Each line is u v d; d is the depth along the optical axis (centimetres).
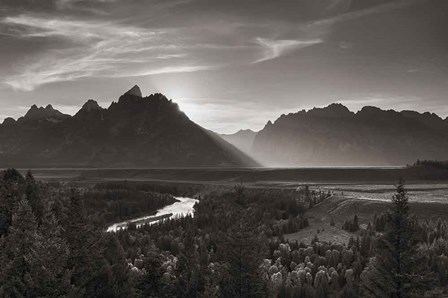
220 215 13175
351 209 14638
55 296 3994
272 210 14550
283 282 6762
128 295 5444
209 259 7438
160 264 4891
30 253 4166
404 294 3747
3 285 4066
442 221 12588
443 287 5106
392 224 3956
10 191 7119
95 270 5484
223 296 5016
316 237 10631
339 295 6228
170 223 13038
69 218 5419
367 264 7269
